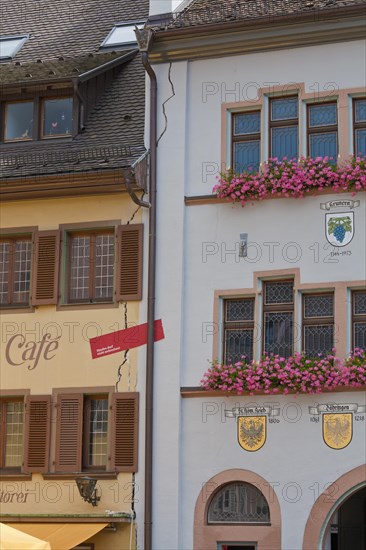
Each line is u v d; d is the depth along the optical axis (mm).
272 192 22000
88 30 27578
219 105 22891
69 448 22234
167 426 21766
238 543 21156
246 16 22750
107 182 22750
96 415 22469
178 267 22359
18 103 24812
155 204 22719
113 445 21969
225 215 22375
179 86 23156
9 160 23906
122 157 23000
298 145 22250
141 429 21953
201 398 21766
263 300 21922
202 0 24000
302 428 21047
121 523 21594
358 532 24328
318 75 22344
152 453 21719
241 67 22906
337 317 21250
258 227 22125
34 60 26922
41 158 23672
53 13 28609
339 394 20922
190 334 22109
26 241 23531
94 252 23094
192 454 21609
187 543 21328
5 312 23188
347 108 22031
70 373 22562
